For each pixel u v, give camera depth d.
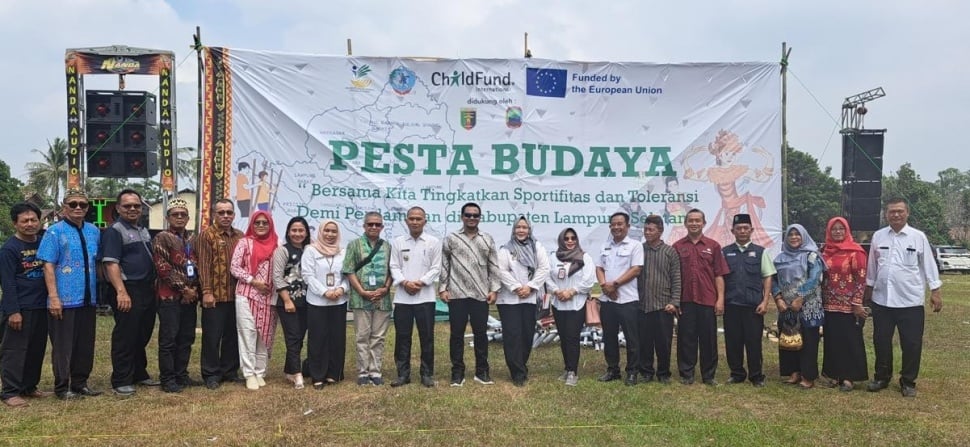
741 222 6.45
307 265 6.15
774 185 9.98
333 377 6.31
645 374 6.54
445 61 9.61
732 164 9.94
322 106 9.48
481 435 4.82
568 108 9.77
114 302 5.93
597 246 9.82
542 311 8.63
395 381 6.27
